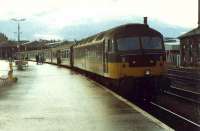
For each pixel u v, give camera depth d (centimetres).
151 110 1895
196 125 1462
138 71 2169
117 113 1373
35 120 1272
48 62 8588
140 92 2200
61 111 1454
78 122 1217
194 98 2186
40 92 2191
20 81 3133
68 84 2723
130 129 1089
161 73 2197
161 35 2247
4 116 1359
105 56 2422
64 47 5994
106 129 1097
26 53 12388
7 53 16412
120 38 2206
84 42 3691
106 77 2508
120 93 2288
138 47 2194
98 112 1405
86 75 3778
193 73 4150
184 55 7262
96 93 2066
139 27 2245
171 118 1675
